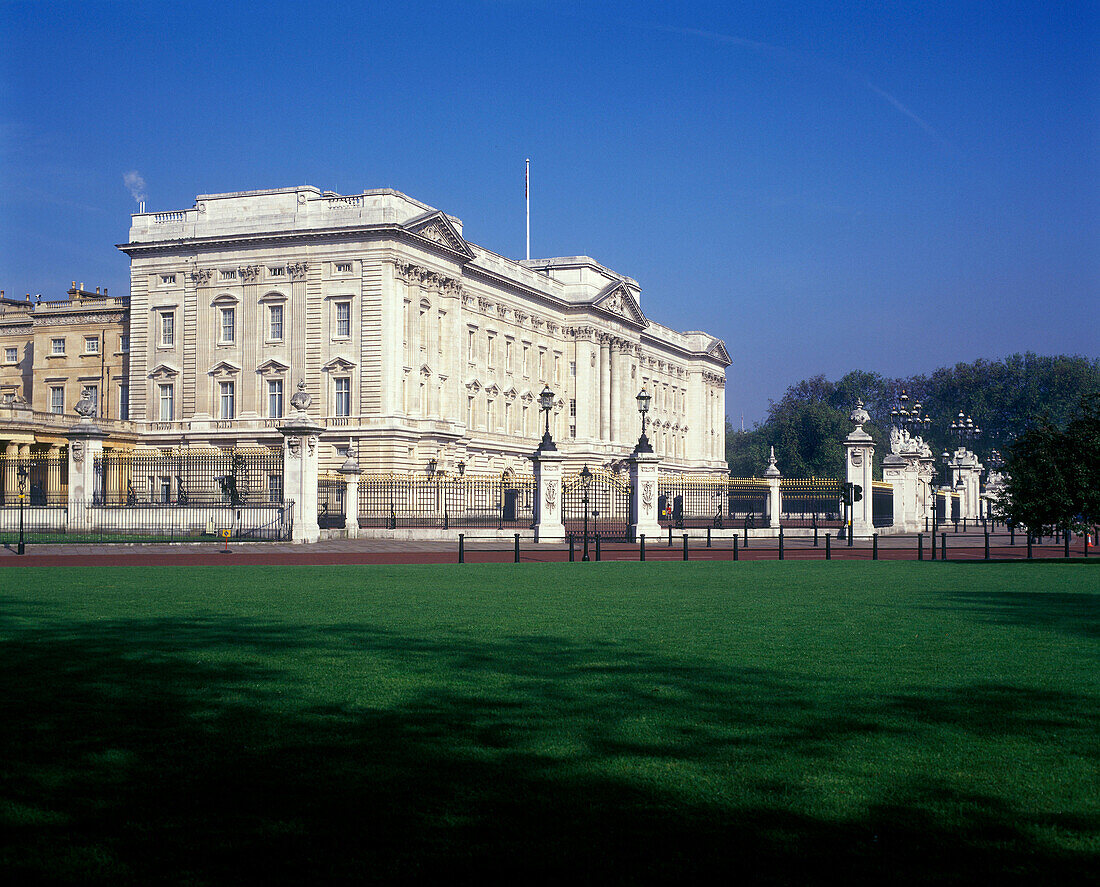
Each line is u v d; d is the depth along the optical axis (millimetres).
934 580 30250
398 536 61594
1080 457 41719
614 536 62438
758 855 7691
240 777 9398
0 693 12773
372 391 94250
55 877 7246
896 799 8898
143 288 102000
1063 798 8930
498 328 116250
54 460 65938
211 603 23047
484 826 8219
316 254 96625
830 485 70312
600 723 11359
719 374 173250
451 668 14578
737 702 12414
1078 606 22641
